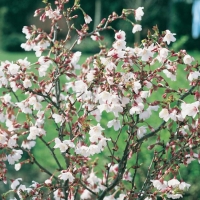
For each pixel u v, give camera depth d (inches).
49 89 188.1
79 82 169.5
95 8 1768.0
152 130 175.3
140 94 164.2
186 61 167.5
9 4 1856.5
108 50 181.5
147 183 180.9
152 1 1348.4
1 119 176.7
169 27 1596.9
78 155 172.2
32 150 385.1
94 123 297.4
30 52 1568.7
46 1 187.8
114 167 195.5
